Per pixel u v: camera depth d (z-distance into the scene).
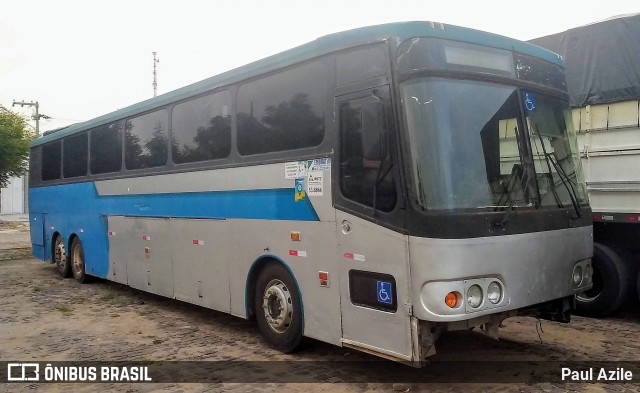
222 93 7.45
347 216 5.42
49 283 12.53
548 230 5.39
